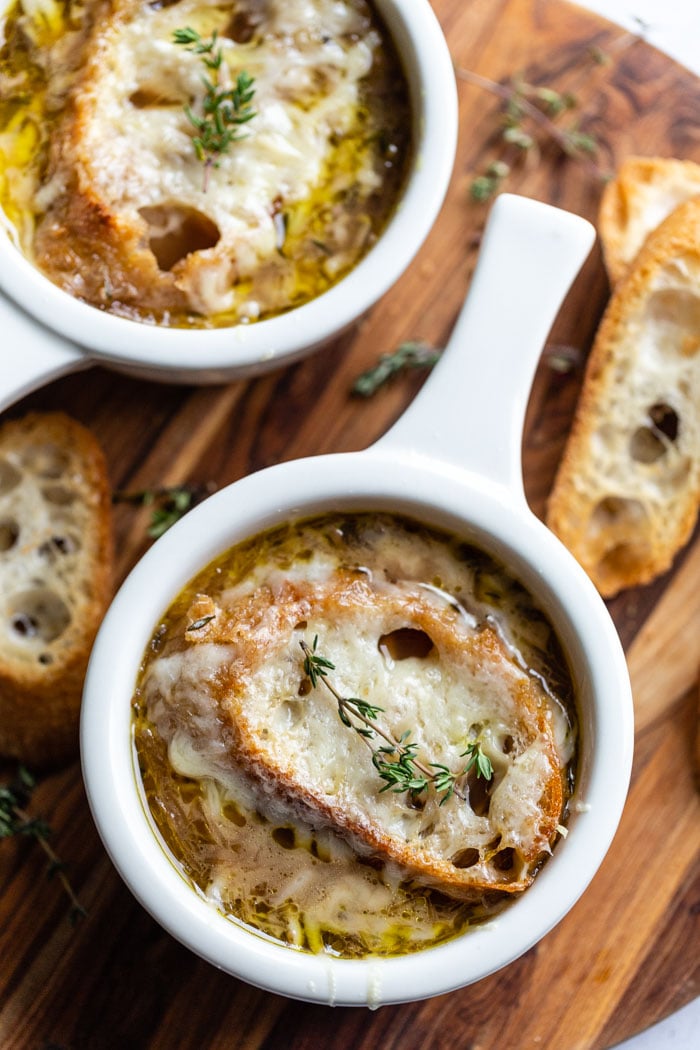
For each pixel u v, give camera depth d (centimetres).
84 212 50
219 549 48
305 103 51
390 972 46
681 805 54
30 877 53
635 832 54
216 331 49
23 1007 52
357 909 47
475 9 56
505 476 48
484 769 46
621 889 53
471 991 53
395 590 48
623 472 55
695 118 56
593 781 47
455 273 56
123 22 51
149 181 50
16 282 49
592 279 56
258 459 55
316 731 47
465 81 56
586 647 47
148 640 48
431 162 50
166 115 51
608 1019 53
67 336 49
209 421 55
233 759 47
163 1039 52
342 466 48
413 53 51
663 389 55
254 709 47
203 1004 53
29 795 53
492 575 49
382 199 51
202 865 48
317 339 50
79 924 53
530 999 53
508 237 49
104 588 54
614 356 54
